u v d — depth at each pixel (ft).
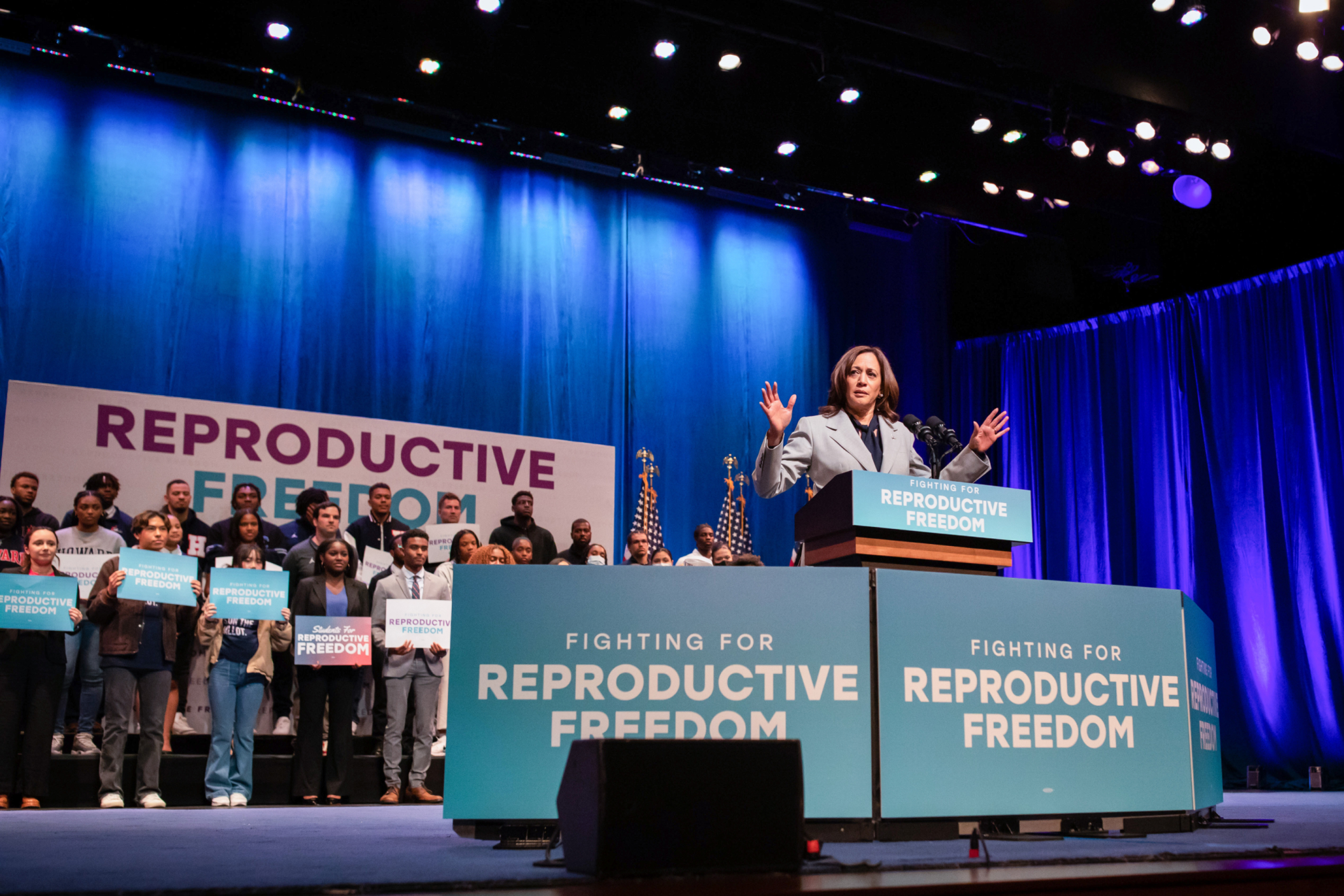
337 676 19.21
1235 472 30.42
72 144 27.50
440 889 6.42
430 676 19.74
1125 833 9.84
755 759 7.25
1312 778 26.84
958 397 36.55
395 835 10.84
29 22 24.89
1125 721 9.96
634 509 32.19
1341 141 26.18
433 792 20.47
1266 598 29.37
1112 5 24.14
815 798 8.90
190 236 28.37
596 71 25.48
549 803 8.84
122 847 9.38
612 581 9.15
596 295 32.86
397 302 30.37
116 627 17.20
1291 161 28.37
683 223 34.45
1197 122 27.25
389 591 20.17
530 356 31.71
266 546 22.09
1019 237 34.24
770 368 34.68
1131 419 33.06
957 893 6.43
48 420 23.88
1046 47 23.85
